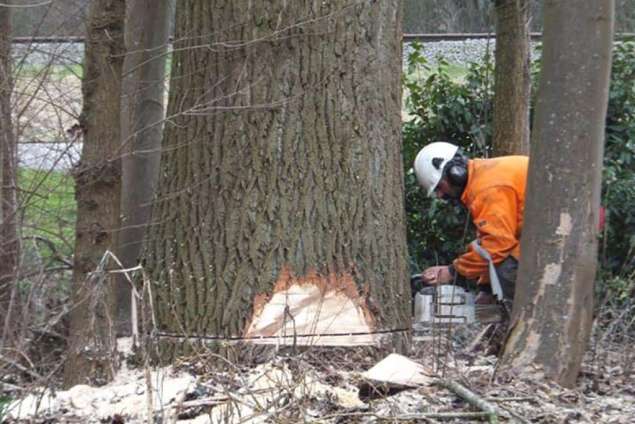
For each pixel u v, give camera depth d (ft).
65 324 33.47
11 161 37.09
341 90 30.53
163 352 30.40
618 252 50.06
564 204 28.86
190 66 31.63
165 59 43.57
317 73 30.42
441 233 53.47
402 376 27.76
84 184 30.78
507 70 52.34
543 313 29.14
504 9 52.16
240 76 30.53
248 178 30.37
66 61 38.09
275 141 30.30
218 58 30.91
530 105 55.83
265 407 25.32
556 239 28.99
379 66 31.14
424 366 29.22
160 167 32.40
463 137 55.06
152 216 32.12
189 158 31.19
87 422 25.53
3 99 36.91
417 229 53.88
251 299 29.99
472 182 34.81
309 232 30.25
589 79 28.50
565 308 28.99
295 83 30.40
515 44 52.08
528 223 29.60
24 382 30.19
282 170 30.27
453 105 53.88
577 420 25.90
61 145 38.93
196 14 31.42
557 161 28.86
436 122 54.03
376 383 27.43
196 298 30.48
